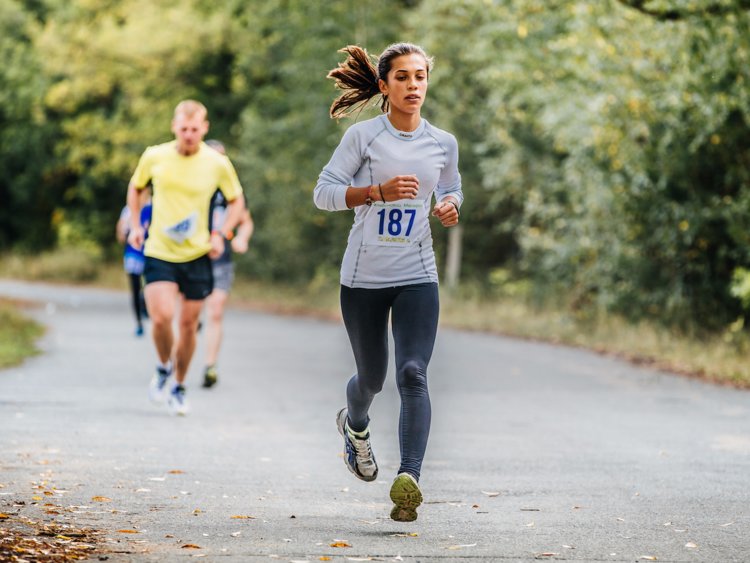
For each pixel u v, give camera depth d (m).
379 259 10.98
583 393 22.48
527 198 42.84
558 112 33.09
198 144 18.36
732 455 15.27
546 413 19.64
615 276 36.22
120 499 11.52
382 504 11.82
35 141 78.75
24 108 76.94
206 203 18.36
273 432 17.09
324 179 10.96
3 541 9.08
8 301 48.19
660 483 13.14
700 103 28.28
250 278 61.88
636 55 30.05
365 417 11.70
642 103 30.44
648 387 23.53
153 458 14.29
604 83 30.80
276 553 9.30
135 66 66.06
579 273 38.00
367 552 9.45
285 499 11.92
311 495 12.23
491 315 42.16
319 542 9.80
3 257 81.88
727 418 19.05
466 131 48.22
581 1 29.88
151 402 19.98
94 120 70.38
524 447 15.94
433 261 11.19
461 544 9.86
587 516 11.21
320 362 28.23
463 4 35.00
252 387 22.97
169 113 66.06
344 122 50.72
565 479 13.41
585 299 37.94
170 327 18.47
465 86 47.28
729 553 9.63
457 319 42.53
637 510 11.55
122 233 29.84
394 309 11.08
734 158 30.80
